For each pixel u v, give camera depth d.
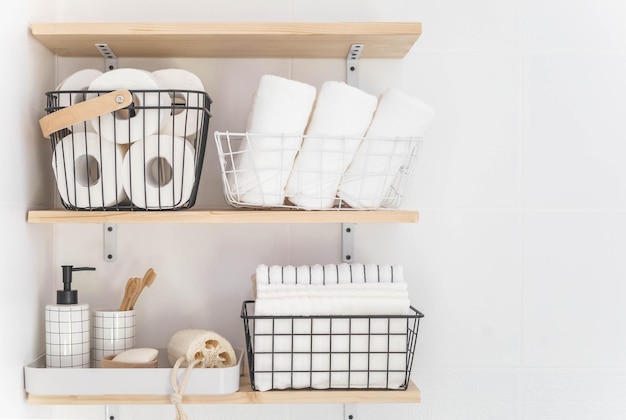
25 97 1.12
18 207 1.08
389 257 1.28
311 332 1.10
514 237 1.29
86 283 1.27
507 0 1.29
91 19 1.28
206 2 1.29
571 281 1.29
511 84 1.29
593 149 1.29
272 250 1.28
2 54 1.02
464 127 1.29
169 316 1.28
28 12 1.12
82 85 1.14
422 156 1.28
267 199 1.10
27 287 1.12
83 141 1.11
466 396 1.28
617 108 1.29
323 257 1.28
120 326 1.17
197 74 1.28
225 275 1.28
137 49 1.23
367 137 1.12
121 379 1.08
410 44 1.19
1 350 1.01
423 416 1.28
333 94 1.10
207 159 1.28
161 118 1.10
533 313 1.28
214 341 1.13
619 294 1.28
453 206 1.29
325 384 1.10
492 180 1.29
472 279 1.28
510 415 1.28
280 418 1.28
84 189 1.11
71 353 1.12
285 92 1.08
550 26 1.29
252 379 1.11
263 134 1.08
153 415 1.27
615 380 1.28
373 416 1.28
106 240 1.28
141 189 1.11
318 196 1.10
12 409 1.05
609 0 1.29
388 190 1.18
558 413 1.28
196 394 1.08
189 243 1.28
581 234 1.29
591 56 1.29
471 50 1.29
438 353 1.28
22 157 1.10
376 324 1.10
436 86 1.29
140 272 1.28
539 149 1.29
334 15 1.29
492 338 1.28
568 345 1.28
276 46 1.21
